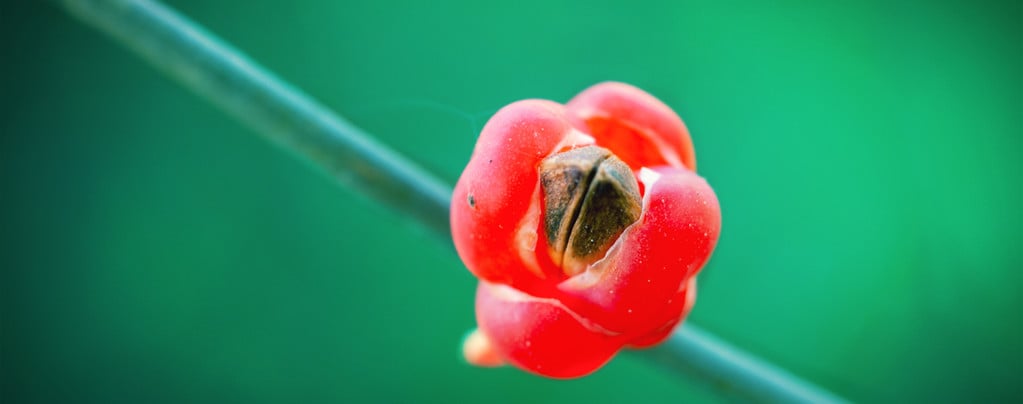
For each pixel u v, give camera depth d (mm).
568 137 50
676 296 50
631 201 49
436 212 59
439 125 101
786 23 135
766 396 59
